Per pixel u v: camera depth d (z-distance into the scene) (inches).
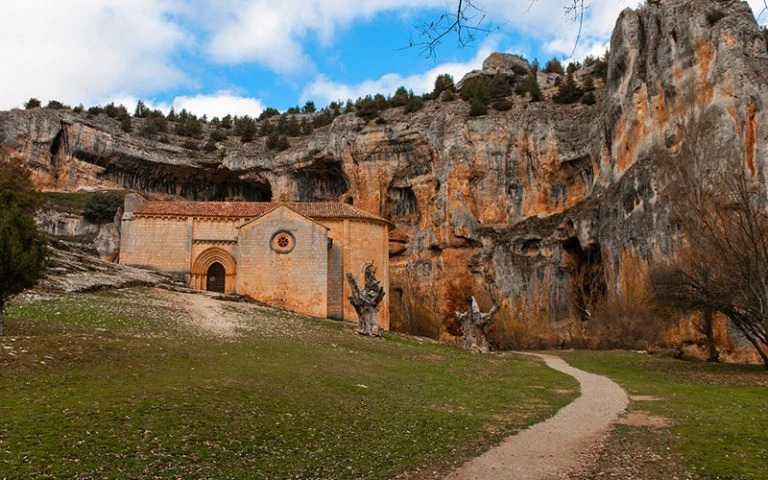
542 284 2815.0
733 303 1221.7
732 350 1588.3
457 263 2974.9
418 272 3085.6
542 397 839.1
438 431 558.3
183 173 4079.7
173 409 527.2
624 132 2497.5
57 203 3590.1
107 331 990.4
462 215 2962.6
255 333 1285.7
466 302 2743.6
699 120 1955.0
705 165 1631.4
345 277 2271.2
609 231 2391.7
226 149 4069.9
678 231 1839.3
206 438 462.9
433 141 3161.9
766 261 1157.1
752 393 854.5
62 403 511.8
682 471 418.9
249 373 760.3
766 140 1733.5
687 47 2110.0
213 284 2212.1
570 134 3036.4
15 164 2149.4
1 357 653.9
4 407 484.7
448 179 3024.1
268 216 2085.4
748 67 1855.3
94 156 3924.7
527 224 2952.8
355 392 740.7
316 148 3528.5
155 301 1567.4
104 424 461.7
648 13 2393.0
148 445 429.4
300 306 2032.5
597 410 714.8
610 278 2381.9
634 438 537.6
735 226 1233.4
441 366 1170.6
